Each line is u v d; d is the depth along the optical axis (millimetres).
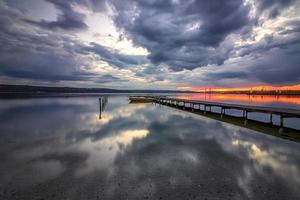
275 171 5793
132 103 39469
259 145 8578
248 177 5387
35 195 4449
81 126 13188
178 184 4984
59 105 31859
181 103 43125
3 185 4891
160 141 9273
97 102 40344
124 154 7332
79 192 4586
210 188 4785
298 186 4875
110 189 4727
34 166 6125
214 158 6922
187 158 6898
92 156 7098
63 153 7426
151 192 4598
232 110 29078
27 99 47438
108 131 11578
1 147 8211
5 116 18359
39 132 11258
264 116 20312
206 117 18172
